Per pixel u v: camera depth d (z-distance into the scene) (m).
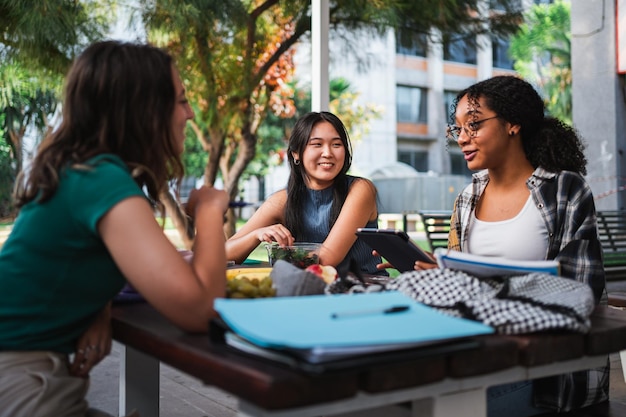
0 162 4.89
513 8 7.44
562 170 1.60
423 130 25.69
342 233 2.05
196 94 7.34
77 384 1.14
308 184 2.24
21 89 5.58
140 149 1.18
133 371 1.48
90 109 1.15
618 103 8.42
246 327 0.77
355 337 0.76
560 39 12.72
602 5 8.42
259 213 2.31
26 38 5.55
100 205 1.02
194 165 9.73
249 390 0.74
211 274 1.07
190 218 1.21
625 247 3.91
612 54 8.44
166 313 0.99
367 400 0.80
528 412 1.44
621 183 8.53
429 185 21.12
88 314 1.14
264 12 7.45
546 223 1.58
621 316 1.14
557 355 0.94
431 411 0.87
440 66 25.25
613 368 2.80
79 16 5.79
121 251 1.01
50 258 1.08
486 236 1.68
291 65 8.21
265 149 11.54
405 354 0.79
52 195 1.07
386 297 0.95
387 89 24.89
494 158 1.65
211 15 6.54
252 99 8.01
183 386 2.70
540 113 1.65
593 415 1.40
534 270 1.06
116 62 1.16
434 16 7.22
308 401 0.73
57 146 1.13
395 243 1.47
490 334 0.95
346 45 7.79
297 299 0.91
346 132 2.21
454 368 0.83
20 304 1.10
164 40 6.63
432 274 1.07
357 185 2.18
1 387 1.07
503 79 1.65
